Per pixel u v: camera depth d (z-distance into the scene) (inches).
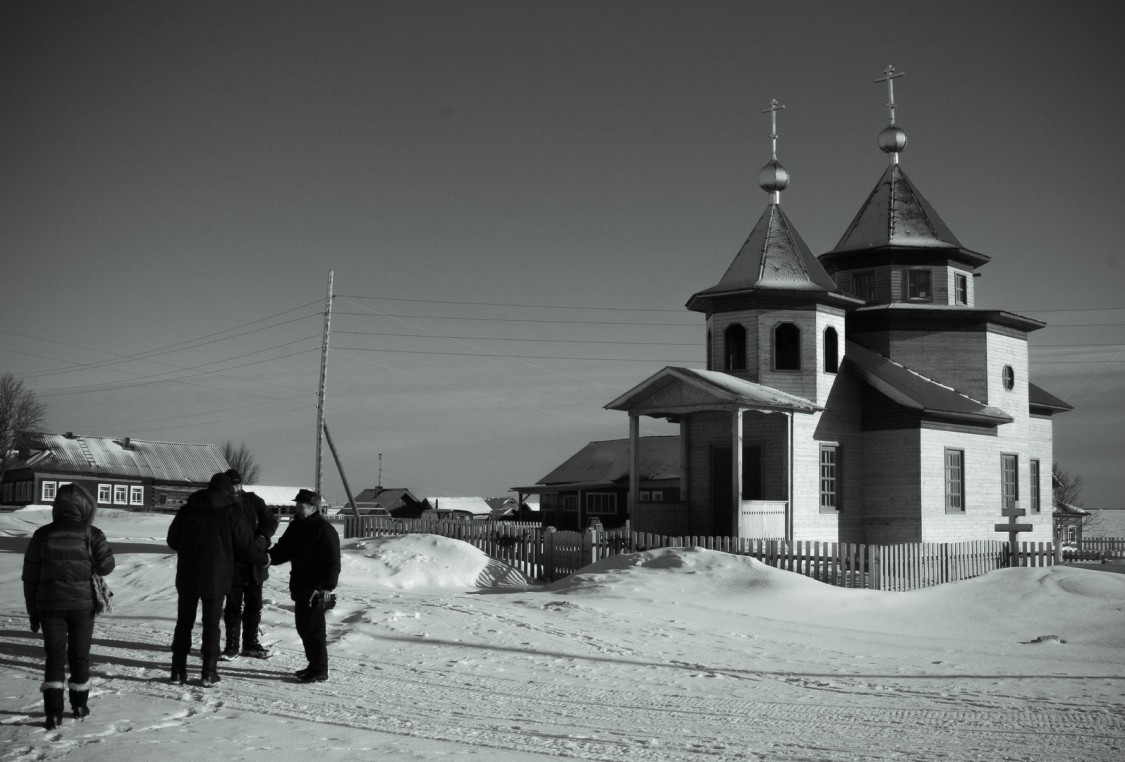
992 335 1438.2
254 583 491.2
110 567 354.6
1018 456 1460.4
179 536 424.5
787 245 1348.4
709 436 1318.9
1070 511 2487.7
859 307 1402.6
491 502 4286.4
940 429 1333.7
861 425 1347.2
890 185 1507.1
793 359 1314.0
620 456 2007.9
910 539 1291.8
